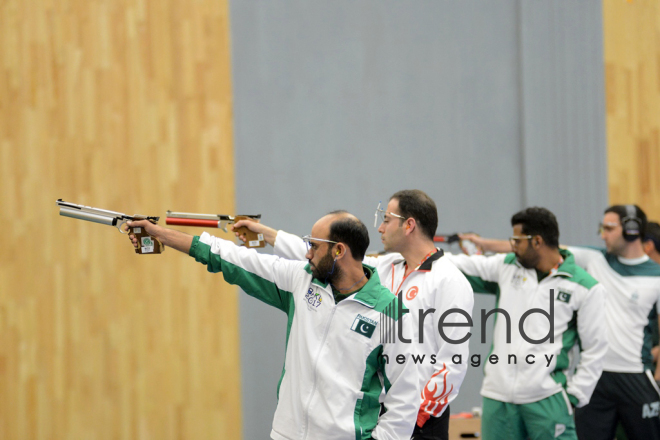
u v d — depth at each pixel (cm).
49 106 1448
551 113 1595
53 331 1443
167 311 1469
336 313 727
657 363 1258
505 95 1598
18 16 1443
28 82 1445
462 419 1348
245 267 787
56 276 1447
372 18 1551
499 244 1234
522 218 1015
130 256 1462
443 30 1577
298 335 743
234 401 1485
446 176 1573
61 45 1451
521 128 1599
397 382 711
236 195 1494
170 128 1470
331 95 1532
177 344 1470
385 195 1546
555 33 1595
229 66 1491
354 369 714
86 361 1450
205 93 1481
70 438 1444
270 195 1503
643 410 1176
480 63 1591
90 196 1452
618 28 1631
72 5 1452
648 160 1650
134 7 1462
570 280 1007
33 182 1445
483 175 1587
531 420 997
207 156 1481
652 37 1652
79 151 1450
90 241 1452
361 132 1542
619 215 1191
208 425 1476
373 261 940
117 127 1458
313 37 1527
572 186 1596
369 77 1547
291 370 742
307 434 712
